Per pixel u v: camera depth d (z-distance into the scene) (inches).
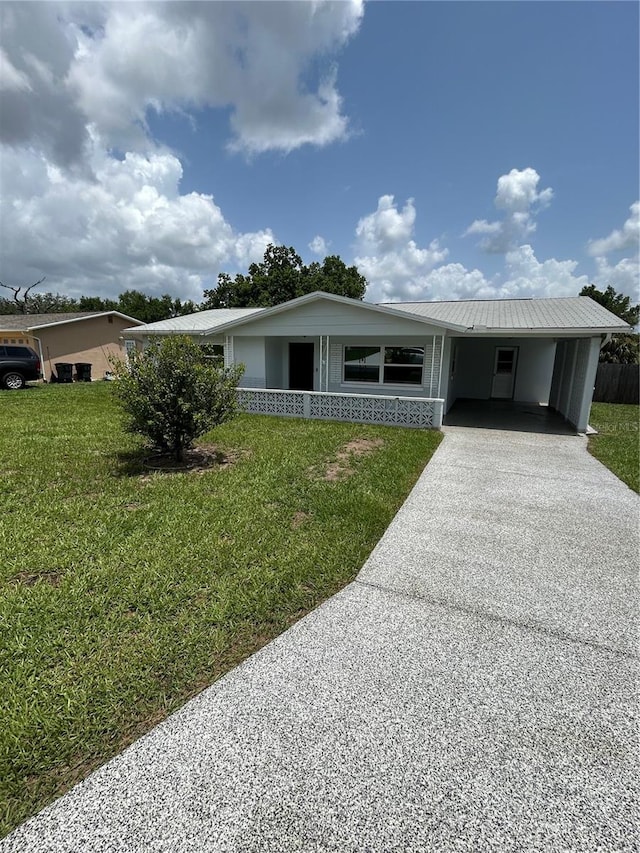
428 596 113.7
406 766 64.9
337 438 310.5
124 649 89.5
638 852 53.5
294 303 427.8
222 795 60.1
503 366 582.6
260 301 1381.6
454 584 119.8
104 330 918.4
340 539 144.3
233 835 54.8
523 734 71.3
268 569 123.3
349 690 80.4
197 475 215.9
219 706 76.2
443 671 86.0
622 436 343.0
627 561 134.3
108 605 104.6
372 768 64.5
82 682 80.1
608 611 107.9
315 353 508.4
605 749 68.7
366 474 219.1
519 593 115.6
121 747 67.9
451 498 191.8
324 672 85.1
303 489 193.5
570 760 66.6
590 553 139.5
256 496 182.4
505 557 136.2
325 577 120.9
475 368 593.6
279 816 57.2
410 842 54.2
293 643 94.0
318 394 400.5
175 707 75.9
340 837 54.7
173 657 87.6
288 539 143.2
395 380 464.1
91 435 311.4
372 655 90.4
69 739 68.6
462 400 583.8
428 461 257.8
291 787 61.4
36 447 272.7
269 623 100.9
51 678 80.9
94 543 136.9
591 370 346.3
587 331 331.6
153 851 52.9
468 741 69.7
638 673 86.4
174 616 101.5
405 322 401.1
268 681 82.4
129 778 62.7
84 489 192.1
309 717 74.0
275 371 531.5
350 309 419.5
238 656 89.5
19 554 128.6
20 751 66.2
